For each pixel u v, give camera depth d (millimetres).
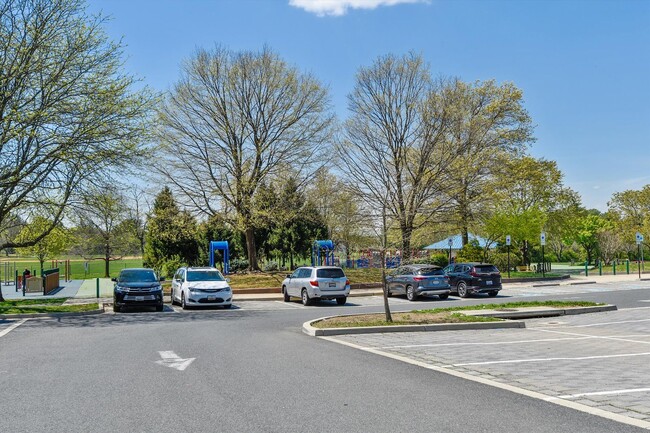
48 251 46594
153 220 47406
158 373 8930
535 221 41750
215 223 37375
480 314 17750
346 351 11266
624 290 30469
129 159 23594
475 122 37625
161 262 46094
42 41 22375
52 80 22234
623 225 56750
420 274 26719
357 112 36625
